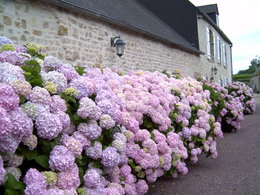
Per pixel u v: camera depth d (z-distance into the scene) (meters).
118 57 7.86
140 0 16.47
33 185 1.63
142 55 9.20
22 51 2.75
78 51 6.30
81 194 2.01
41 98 2.00
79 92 2.36
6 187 1.60
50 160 1.85
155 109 3.56
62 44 5.85
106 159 2.30
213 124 4.92
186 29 15.81
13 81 1.92
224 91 8.72
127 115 2.94
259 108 17.66
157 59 10.27
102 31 7.20
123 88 3.48
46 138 1.92
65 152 1.90
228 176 4.36
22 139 1.79
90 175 2.11
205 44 16.61
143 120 3.45
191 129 4.48
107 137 2.57
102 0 8.84
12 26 4.91
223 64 21.50
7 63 2.09
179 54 12.50
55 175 1.80
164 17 16.36
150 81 4.34
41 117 1.87
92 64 6.78
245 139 7.53
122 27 8.01
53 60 2.48
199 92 5.45
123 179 2.74
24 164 1.97
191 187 3.90
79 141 2.13
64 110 2.16
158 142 3.38
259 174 4.39
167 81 4.99
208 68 17.09
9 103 1.68
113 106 2.60
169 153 3.49
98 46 7.01
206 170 4.75
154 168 3.27
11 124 1.60
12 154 1.77
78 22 6.32
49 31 5.57
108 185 2.47
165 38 10.43
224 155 5.79
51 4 5.57
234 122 8.73
